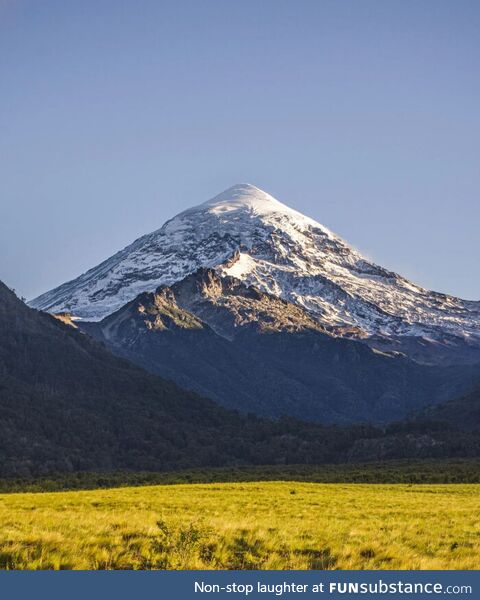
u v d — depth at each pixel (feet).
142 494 543.80
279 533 261.44
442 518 355.56
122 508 400.67
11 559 216.13
